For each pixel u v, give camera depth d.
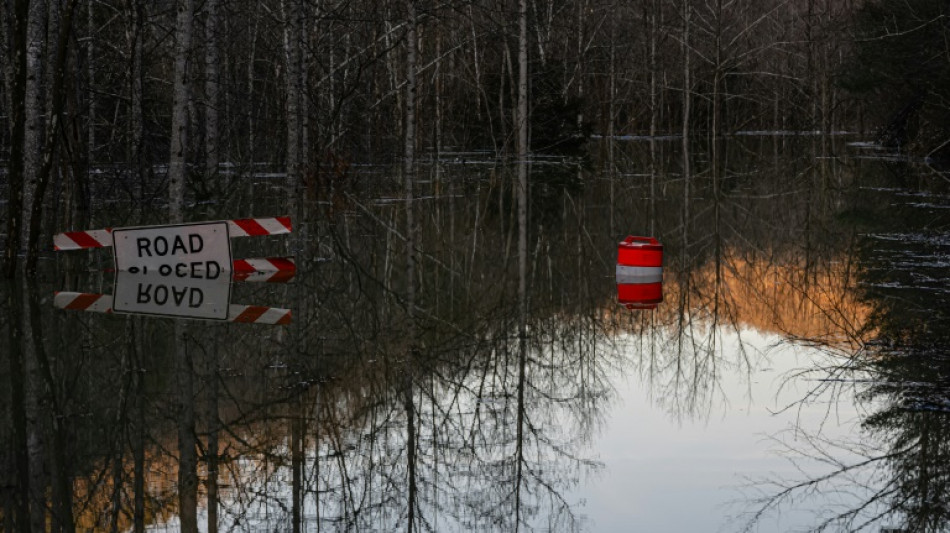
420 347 10.12
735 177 31.52
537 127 40.72
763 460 6.81
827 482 6.31
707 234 19.12
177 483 6.20
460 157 39.72
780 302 12.65
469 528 5.57
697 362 9.73
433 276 14.48
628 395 8.62
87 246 13.92
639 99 57.50
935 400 8.11
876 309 11.65
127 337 10.09
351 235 18.83
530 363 9.69
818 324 11.17
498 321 11.57
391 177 31.06
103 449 6.80
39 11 14.41
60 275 13.85
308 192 24.70
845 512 5.76
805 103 62.31
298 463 6.64
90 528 5.46
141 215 20.03
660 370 9.45
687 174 32.22
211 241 14.11
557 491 6.19
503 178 31.17
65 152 16.95
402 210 22.95
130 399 7.98
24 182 15.52
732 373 9.29
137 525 5.52
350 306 12.11
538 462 6.77
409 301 12.55
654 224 20.58
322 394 8.30
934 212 21.27
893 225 19.58
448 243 17.97
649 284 14.09
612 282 14.21
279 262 14.55
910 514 5.72
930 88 34.38
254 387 8.42
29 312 11.25
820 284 13.59
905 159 36.72
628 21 56.62
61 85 13.83
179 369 8.92
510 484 6.33
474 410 8.04
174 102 14.73
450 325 11.24
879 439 7.19
